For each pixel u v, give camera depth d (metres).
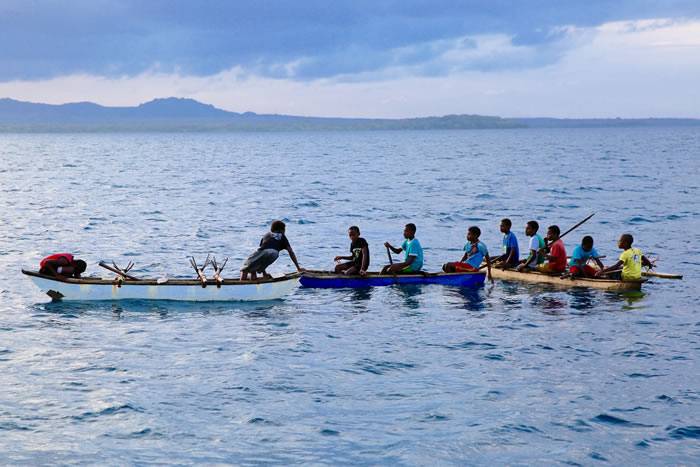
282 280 15.70
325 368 11.09
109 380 10.46
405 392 10.10
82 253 21.42
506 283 17.67
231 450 8.28
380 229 27.69
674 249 22.61
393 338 12.77
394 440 8.57
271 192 43.47
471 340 12.66
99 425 8.91
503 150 119.25
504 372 10.96
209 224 28.39
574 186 46.12
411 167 71.19
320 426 8.95
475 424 9.03
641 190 42.91
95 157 101.94
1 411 9.29
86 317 13.98
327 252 22.45
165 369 10.97
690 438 8.65
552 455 8.23
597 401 9.79
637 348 12.20
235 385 10.30
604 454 8.25
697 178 51.69
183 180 53.97
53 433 8.67
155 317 14.04
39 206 34.53
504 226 18.80
